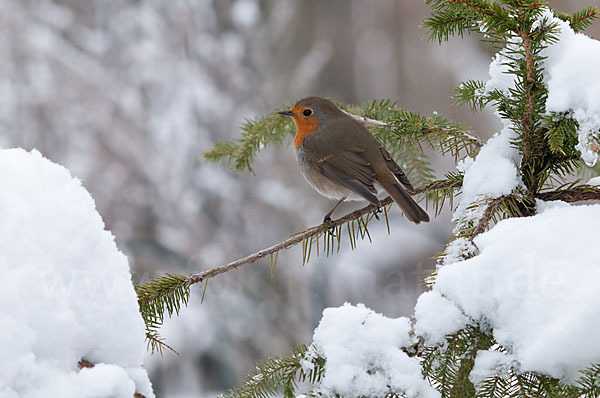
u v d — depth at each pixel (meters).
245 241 15.80
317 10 26.20
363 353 3.91
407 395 3.76
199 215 15.87
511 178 4.79
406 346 3.96
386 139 7.72
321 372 4.20
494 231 3.98
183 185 16.05
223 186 15.99
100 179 16.25
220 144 8.38
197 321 14.36
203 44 16.86
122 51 17.19
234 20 17.11
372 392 3.83
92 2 17.62
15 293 3.13
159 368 14.06
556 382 3.66
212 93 16.67
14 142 16.53
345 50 26.78
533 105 4.71
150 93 16.95
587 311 3.35
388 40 27.34
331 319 4.07
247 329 14.75
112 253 3.62
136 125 16.59
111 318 3.42
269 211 16.11
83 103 16.75
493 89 5.12
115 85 16.88
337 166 7.43
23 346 3.06
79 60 17.09
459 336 3.86
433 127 6.18
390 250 16.73
